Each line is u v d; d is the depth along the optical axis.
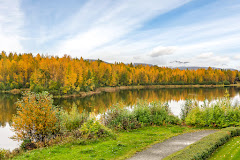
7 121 31.73
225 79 170.25
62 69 90.38
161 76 159.88
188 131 17.91
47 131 16.09
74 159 10.73
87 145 13.69
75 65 103.19
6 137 23.23
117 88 123.56
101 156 11.18
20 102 16.36
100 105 50.94
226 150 11.86
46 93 17.22
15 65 104.00
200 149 11.01
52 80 81.62
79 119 18.47
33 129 16.06
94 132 15.55
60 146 13.57
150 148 12.61
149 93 86.06
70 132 16.39
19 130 16.06
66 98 67.75
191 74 162.12
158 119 20.89
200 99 55.69
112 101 59.00
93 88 97.81
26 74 102.31
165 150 12.18
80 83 90.69
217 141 12.63
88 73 106.75
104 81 126.19
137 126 19.62
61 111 18.83
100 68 128.00
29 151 13.27
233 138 14.66
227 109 20.33
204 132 17.44
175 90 104.44
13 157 12.85
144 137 15.64
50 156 11.42
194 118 20.23
